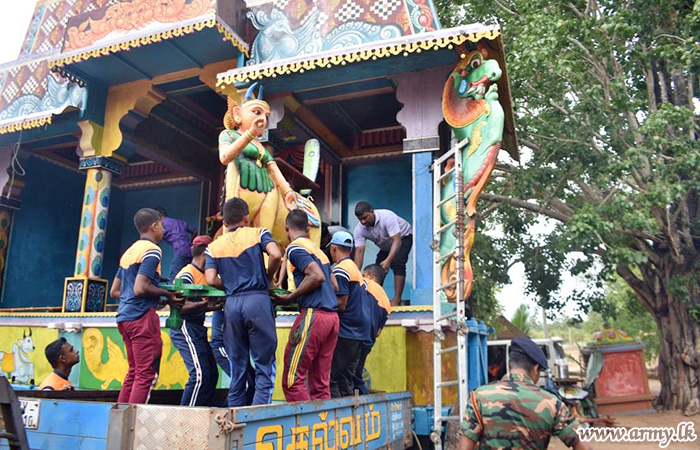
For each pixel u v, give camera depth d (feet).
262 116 19.12
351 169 38.09
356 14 26.61
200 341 16.61
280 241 20.39
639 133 41.39
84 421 11.34
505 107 25.64
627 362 50.93
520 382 10.14
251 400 15.69
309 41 27.14
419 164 24.43
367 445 15.06
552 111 44.96
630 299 69.92
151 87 30.53
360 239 26.63
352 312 16.65
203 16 25.77
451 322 21.66
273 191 19.98
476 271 50.80
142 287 14.19
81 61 28.12
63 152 40.04
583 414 43.14
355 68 25.23
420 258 23.40
